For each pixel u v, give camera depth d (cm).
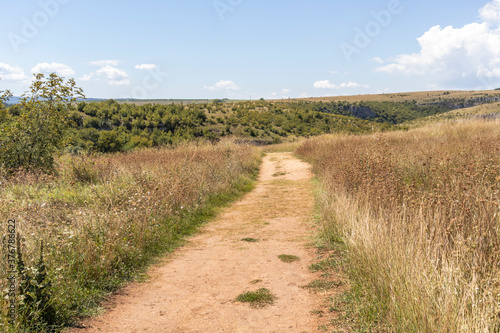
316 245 632
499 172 652
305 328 350
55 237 513
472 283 296
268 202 1103
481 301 289
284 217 902
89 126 8800
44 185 984
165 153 1666
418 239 425
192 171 1202
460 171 620
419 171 849
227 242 711
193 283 500
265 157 2520
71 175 1076
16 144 1115
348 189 859
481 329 258
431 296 303
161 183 924
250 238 724
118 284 491
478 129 1523
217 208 1030
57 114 1186
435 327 278
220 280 507
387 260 394
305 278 490
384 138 1515
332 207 749
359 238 489
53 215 671
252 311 399
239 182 1392
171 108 11738
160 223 745
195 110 12025
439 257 378
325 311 382
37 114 1159
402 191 643
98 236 561
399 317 314
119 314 401
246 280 501
